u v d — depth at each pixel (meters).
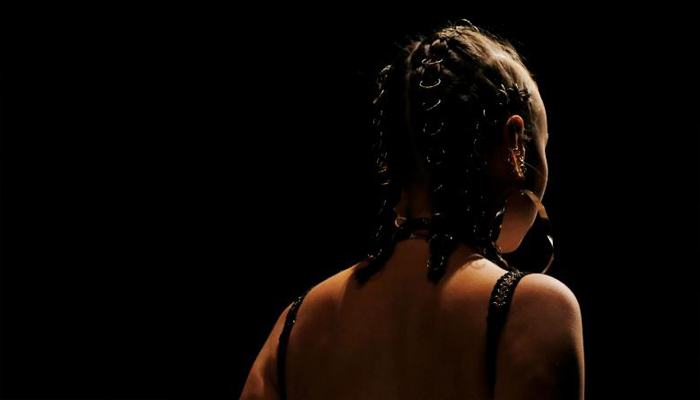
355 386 1.96
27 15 8.01
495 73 2.08
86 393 8.35
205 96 7.98
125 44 8.04
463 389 1.84
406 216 2.12
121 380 8.30
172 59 7.96
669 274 7.16
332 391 2.00
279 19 7.57
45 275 8.42
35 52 8.10
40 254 8.42
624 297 7.28
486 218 2.04
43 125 8.27
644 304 7.26
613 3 6.69
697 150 6.92
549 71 6.80
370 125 7.36
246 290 8.09
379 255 2.09
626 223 7.20
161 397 8.26
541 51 6.75
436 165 2.04
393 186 2.13
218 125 8.00
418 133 2.08
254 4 7.64
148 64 8.02
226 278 8.12
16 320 8.41
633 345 7.30
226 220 8.10
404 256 2.04
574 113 6.95
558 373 1.78
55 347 8.38
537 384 1.76
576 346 1.82
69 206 8.38
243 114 7.88
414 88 2.10
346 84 7.39
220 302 8.14
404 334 1.94
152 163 8.21
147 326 8.29
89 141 8.29
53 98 8.20
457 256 1.97
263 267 8.05
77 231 8.37
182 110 8.05
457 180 2.02
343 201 7.70
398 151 2.12
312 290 2.20
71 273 8.39
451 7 6.74
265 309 8.08
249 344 8.12
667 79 6.84
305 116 7.68
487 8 6.67
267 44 7.67
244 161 7.98
